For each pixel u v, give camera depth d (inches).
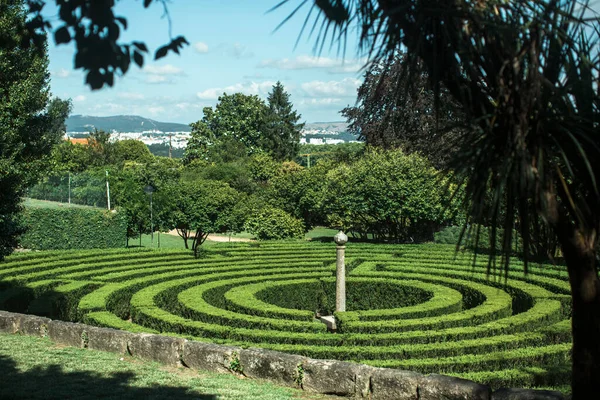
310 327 603.2
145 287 870.4
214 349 450.9
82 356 480.4
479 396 340.8
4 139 628.1
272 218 1683.1
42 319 556.7
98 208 1588.3
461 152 182.5
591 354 204.1
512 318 604.4
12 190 654.5
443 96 209.9
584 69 179.6
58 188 1625.2
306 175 1915.6
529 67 170.9
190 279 888.3
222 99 3764.8
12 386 381.1
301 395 396.8
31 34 219.5
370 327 598.9
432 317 632.4
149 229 1638.8
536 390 334.6
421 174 1408.7
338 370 395.5
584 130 181.8
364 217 1540.4
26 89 629.0
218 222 1617.9
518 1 172.7
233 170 2694.4
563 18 174.9
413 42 182.7
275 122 3752.5
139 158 3531.0
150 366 459.5
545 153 186.9
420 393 363.3
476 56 183.5
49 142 705.6
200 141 3609.7
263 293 832.3
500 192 169.9
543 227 212.1
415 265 1007.0
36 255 1103.0
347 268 1035.9
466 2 178.7
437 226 1536.7
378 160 1489.9
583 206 199.2
